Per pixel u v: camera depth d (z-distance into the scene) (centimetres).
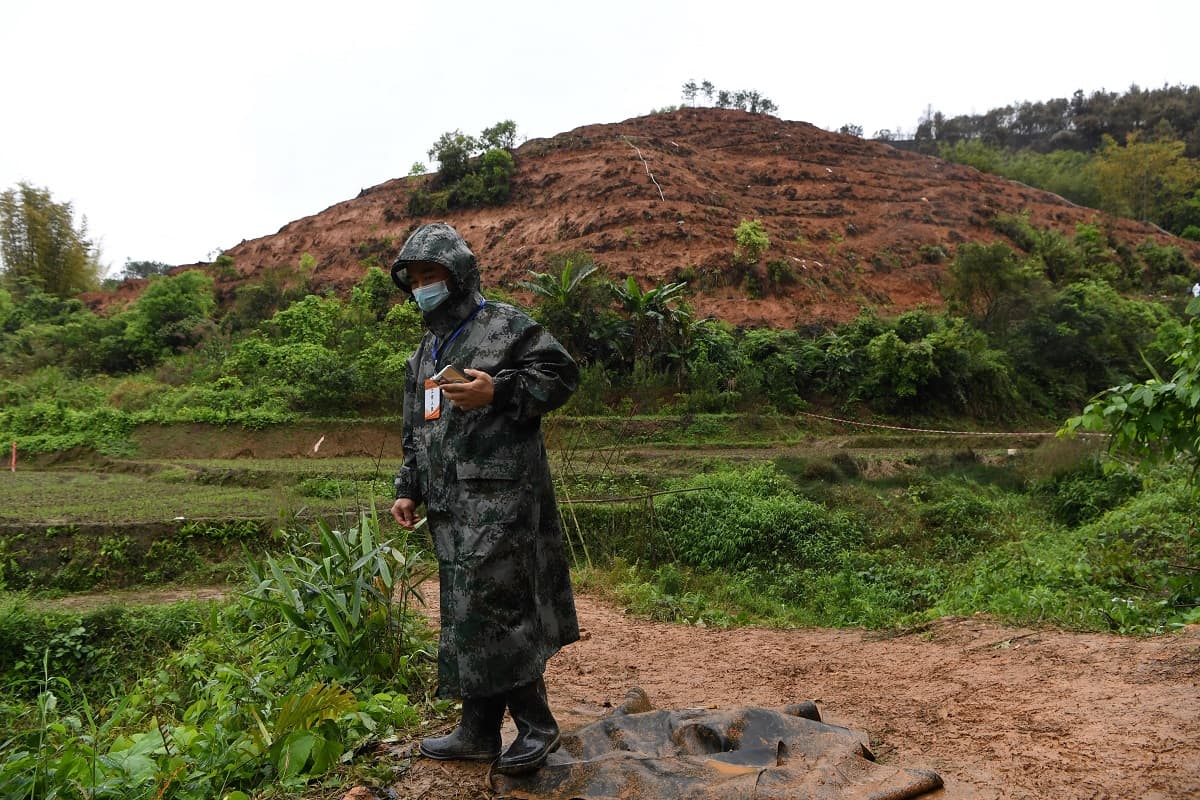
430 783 282
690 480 1648
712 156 5188
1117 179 6397
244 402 2538
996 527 1449
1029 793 261
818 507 1435
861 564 1272
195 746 306
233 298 4447
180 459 2288
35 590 1187
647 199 4294
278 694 390
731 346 2961
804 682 466
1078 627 561
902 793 253
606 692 447
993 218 4828
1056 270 4491
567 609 296
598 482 1650
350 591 429
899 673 476
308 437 2370
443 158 4769
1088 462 1684
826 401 2911
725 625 733
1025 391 3105
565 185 4519
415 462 306
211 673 484
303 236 4950
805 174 4991
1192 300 520
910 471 1906
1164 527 934
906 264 4325
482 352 281
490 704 297
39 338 3612
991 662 480
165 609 922
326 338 3198
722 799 244
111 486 1819
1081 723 331
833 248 4253
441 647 277
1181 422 533
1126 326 3422
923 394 2909
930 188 5078
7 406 2736
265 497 1609
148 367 3431
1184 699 348
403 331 3061
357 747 320
